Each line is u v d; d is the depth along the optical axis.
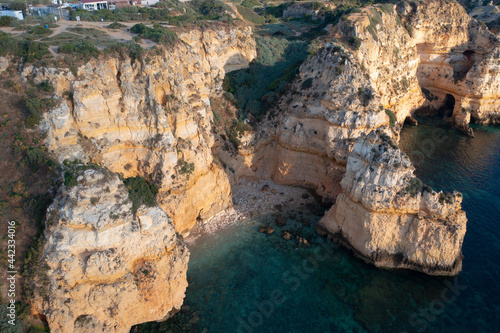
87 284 23.88
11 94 30.50
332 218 36.84
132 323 26.59
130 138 34.25
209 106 45.56
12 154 27.88
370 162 32.53
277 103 48.50
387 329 27.78
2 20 46.19
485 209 40.75
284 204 43.19
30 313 23.55
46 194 26.19
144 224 26.00
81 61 31.89
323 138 43.22
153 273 26.22
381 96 55.78
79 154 30.20
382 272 32.94
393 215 31.88
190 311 29.31
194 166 37.25
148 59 34.12
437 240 30.95
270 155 48.38
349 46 48.91
